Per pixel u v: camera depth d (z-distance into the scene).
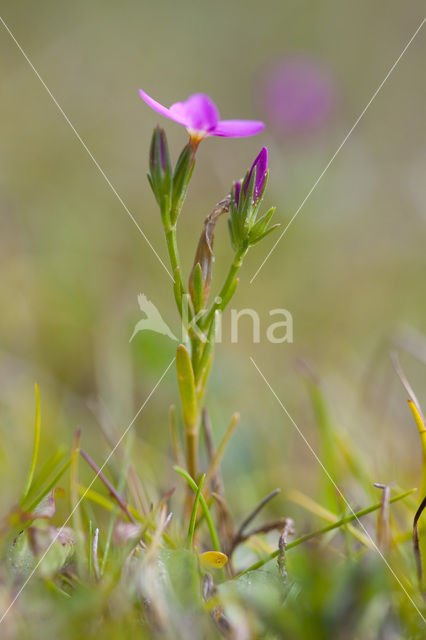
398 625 0.20
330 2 0.66
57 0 0.61
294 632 0.20
